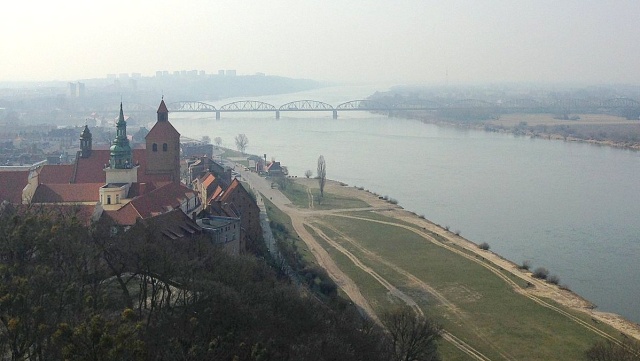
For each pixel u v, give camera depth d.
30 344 95.50
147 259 127.88
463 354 166.38
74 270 121.12
